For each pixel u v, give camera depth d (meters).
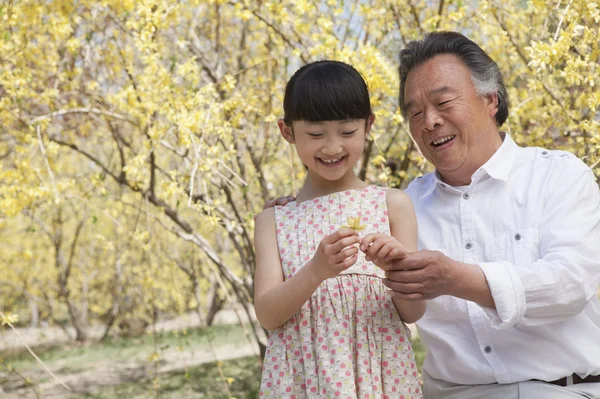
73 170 6.86
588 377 2.01
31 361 8.67
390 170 3.56
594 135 2.91
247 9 3.82
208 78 4.69
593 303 2.06
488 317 1.97
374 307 1.74
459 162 2.11
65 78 4.43
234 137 4.10
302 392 1.71
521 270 1.81
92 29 4.39
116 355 8.77
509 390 2.00
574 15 2.80
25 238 8.82
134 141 5.27
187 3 3.94
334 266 1.58
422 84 2.10
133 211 6.80
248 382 6.33
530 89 3.21
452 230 2.17
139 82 3.91
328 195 1.83
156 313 10.75
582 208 1.99
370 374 1.68
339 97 1.69
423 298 1.71
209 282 9.52
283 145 4.45
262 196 4.51
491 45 4.02
